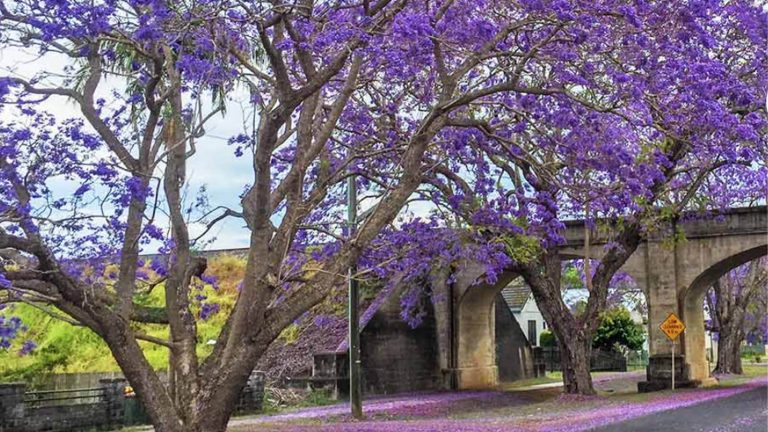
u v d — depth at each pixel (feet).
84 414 56.59
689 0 36.91
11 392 51.75
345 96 39.63
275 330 35.45
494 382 103.24
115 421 58.75
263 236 36.17
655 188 64.75
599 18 36.99
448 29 38.27
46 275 31.86
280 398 78.18
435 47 38.14
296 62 41.68
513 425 53.16
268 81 37.01
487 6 40.04
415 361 94.22
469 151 52.06
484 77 44.88
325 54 39.63
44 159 31.40
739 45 48.78
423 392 92.53
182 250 37.58
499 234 57.21
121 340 33.91
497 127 42.34
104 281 40.68
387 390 89.10
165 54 36.83
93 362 74.79
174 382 36.11
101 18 31.48
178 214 37.68
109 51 36.60
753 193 82.12
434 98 46.50
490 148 47.39
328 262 38.60
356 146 47.75
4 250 32.42
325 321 90.38
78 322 33.81
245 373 35.29
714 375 119.34
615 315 155.43
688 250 87.25
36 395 57.06
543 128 48.24
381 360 89.10
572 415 59.41
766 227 83.25
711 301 134.00
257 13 34.94
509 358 116.06
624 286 145.38
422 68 43.65
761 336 190.49
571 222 89.61
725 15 47.88
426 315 97.04
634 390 92.63
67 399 56.54
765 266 123.85
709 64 37.32
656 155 42.34
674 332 80.33
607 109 37.99
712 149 38.32
